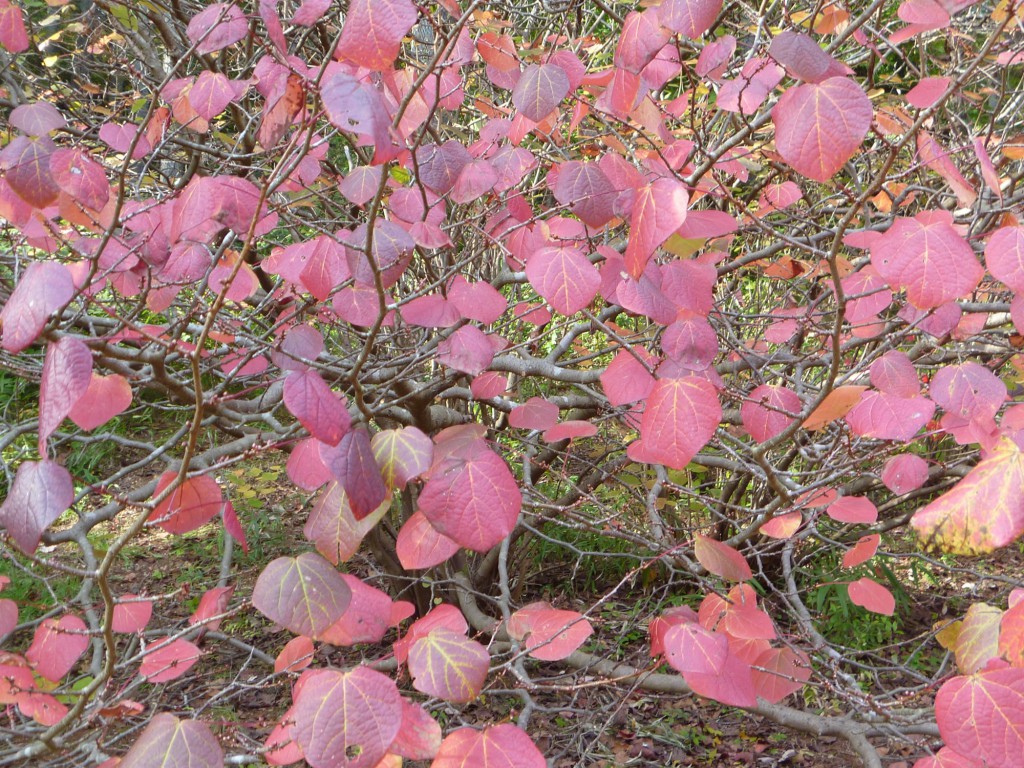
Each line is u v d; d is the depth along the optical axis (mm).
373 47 1188
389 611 1512
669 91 4207
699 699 3668
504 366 2814
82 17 3439
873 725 2277
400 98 1857
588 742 3184
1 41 2158
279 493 5316
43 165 1400
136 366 2258
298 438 1694
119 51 3740
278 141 1585
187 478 1472
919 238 1279
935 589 4289
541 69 1814
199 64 3381
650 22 1733
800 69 1289
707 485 3850
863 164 3248
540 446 3553
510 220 2234
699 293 1783
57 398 1104
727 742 3412
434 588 3559
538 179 2945
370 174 1822
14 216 1639
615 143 2361
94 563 2229
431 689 1353
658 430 1564
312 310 2152
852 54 3424
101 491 1296
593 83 2180
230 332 1867
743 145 2654
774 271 2742
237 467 4727
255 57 3217
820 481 2096
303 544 4734
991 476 1069
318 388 1332
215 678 3562
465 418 3314
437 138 2150
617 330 2916
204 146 2920
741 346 2730
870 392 1836
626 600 4184
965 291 1254
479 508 1434
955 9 1757
